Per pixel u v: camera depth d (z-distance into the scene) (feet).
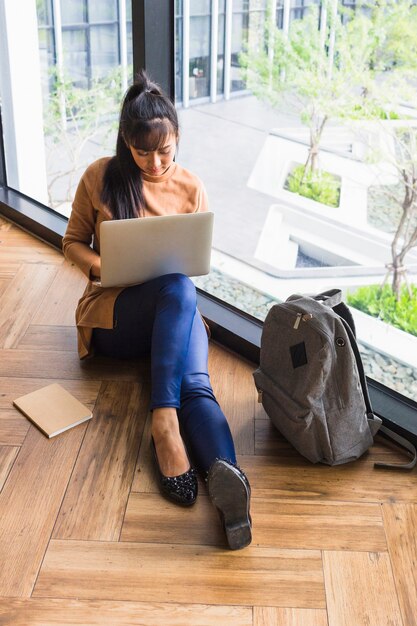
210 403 6.68
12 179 11.95
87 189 7.30
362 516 6.24
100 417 7.32
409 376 7.18
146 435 7.10
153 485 6.48
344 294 7.43
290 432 6.77
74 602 5.36
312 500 6.40
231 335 8.41
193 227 6.91
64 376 7.91
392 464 6.79
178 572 5.65
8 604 5.33
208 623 5.24
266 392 6.97
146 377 7.95
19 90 10.84
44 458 6.75
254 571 5.68
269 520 6.17
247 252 8.35
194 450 6.46
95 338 7.89
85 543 5.87
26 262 10.28
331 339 6.30
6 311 9.07
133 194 7.15
